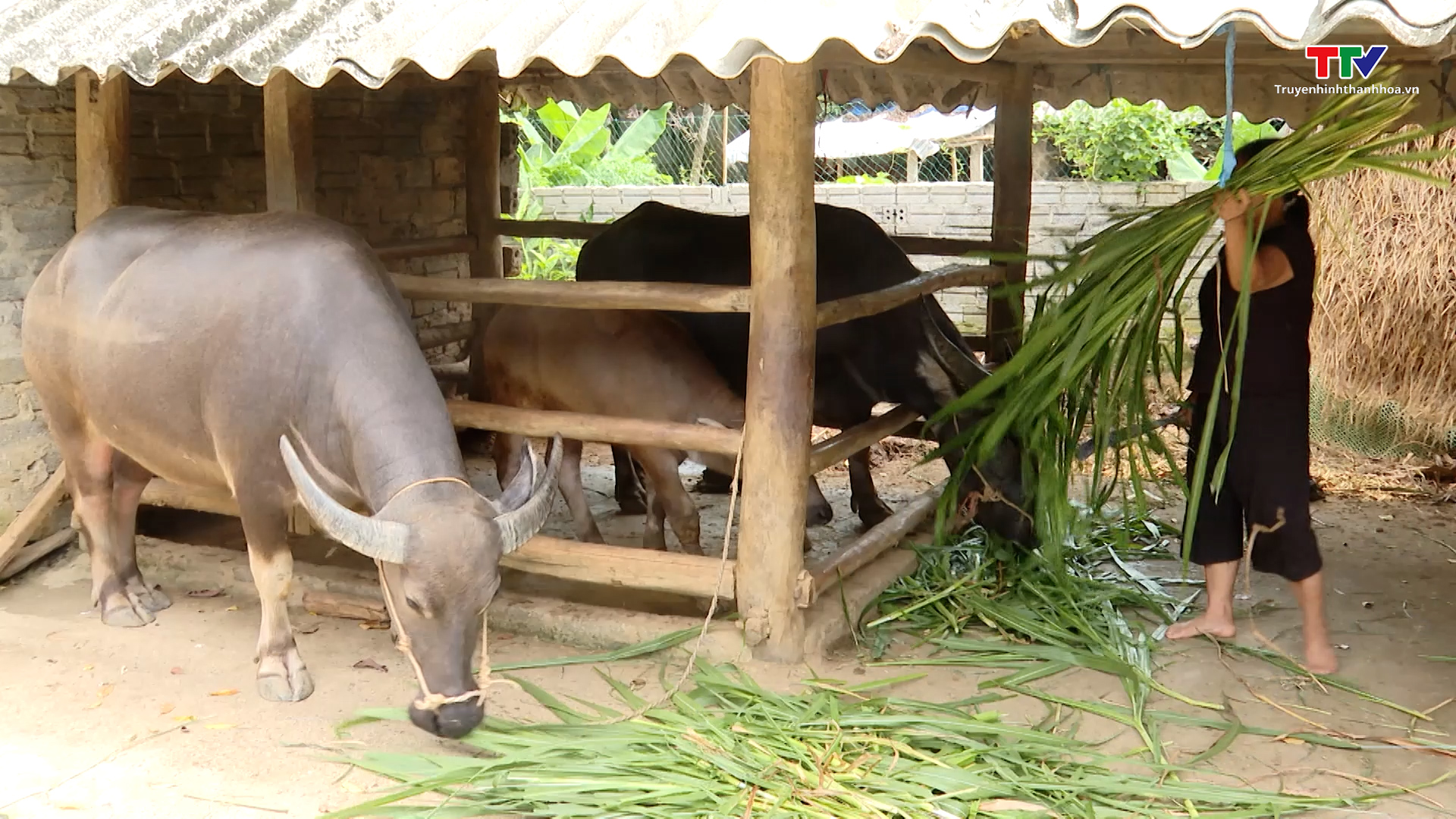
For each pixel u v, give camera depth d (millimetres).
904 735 3955
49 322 4797
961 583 5359
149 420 4488
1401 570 5945
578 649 4906
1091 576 5707
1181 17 3000
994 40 3105
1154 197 12164
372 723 4184
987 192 12516
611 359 5414
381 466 3879
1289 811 3588
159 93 6238
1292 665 4691
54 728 4117
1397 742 4047
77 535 5965
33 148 5660
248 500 4238
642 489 6957
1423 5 2832
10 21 4621
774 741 3904
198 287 4344
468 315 8820
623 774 3703
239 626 5102
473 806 3561
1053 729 4113
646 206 6766
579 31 3553
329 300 4148
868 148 15672
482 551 3576
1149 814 3541
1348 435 8305
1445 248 7512
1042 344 4590
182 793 3682
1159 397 9805
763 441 4570
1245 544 4789
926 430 6043
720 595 4781
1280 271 4379
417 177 8039
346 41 3855
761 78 4359
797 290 4496
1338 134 3930
